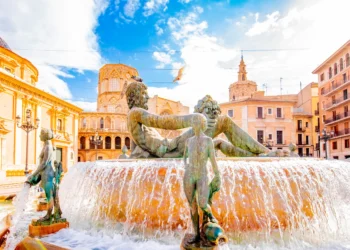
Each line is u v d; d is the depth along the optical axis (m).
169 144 7.16
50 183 5.81
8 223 6.01
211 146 4.29
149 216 5.47
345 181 6.00
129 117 7.43
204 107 7.52
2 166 25.95
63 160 38.69
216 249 3.92
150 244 4.96
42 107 33.97
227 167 5.41
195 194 4.27
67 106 39.31
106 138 54.56
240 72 74.25
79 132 53.38
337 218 5.86
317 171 5.77
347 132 37.50
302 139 48.06
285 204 5.44
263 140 45.44
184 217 5.28
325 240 5.44
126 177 5.79
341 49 38.16
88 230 5.87
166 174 5.45
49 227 5.62
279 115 46.59
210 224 4.03
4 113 27.41
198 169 4.23
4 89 27.27
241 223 5.29
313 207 5.64
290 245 5.14
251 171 5.43
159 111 64.75
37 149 32.31
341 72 39.16
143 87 7.97
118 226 5.75
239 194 5.34
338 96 40.03
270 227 5.34
